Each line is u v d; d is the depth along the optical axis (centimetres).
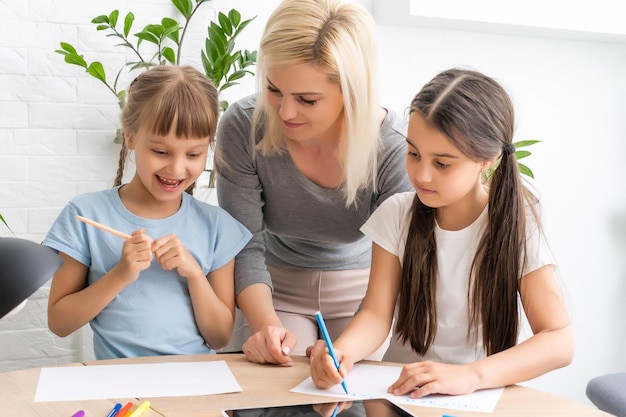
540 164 275
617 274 290
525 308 132
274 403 106
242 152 163
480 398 110
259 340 128
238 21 208
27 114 206
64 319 139
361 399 105
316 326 184
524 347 121
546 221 277
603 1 260
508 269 133
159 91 138
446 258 140
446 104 123
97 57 212
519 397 111
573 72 277
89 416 98
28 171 208
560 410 105
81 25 210
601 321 289
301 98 135
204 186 219
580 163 281
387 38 246
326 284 180
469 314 139
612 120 284
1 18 202
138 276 143
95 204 148
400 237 143
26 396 105
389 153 159
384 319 138
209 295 144
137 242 134
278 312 182
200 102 140
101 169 215
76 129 212
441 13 237
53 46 207
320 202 163
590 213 284
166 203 151
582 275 285
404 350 148
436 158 125
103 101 213
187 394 108
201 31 223
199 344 146
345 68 135
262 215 171
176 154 140
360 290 183
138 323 141
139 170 143
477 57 260
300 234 170
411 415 97
